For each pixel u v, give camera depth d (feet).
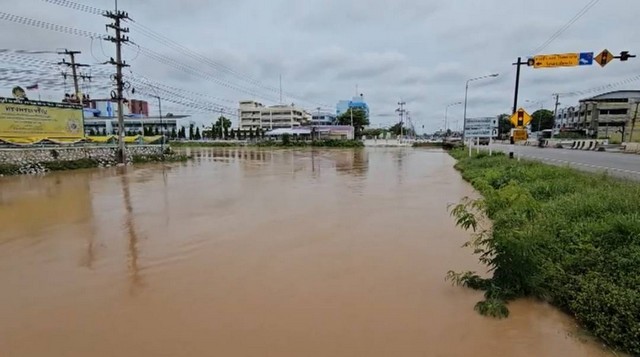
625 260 14.96
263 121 368.89
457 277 17.89
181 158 101.40
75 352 12.66
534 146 156.56
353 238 25.18
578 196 24.61
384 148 179.93
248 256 21.85
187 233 26.73
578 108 242.37
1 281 18.65
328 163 89.25
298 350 12.63
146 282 18.35
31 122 74.28
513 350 12.62
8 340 13.42
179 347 12.86
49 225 29.32
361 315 14.90
